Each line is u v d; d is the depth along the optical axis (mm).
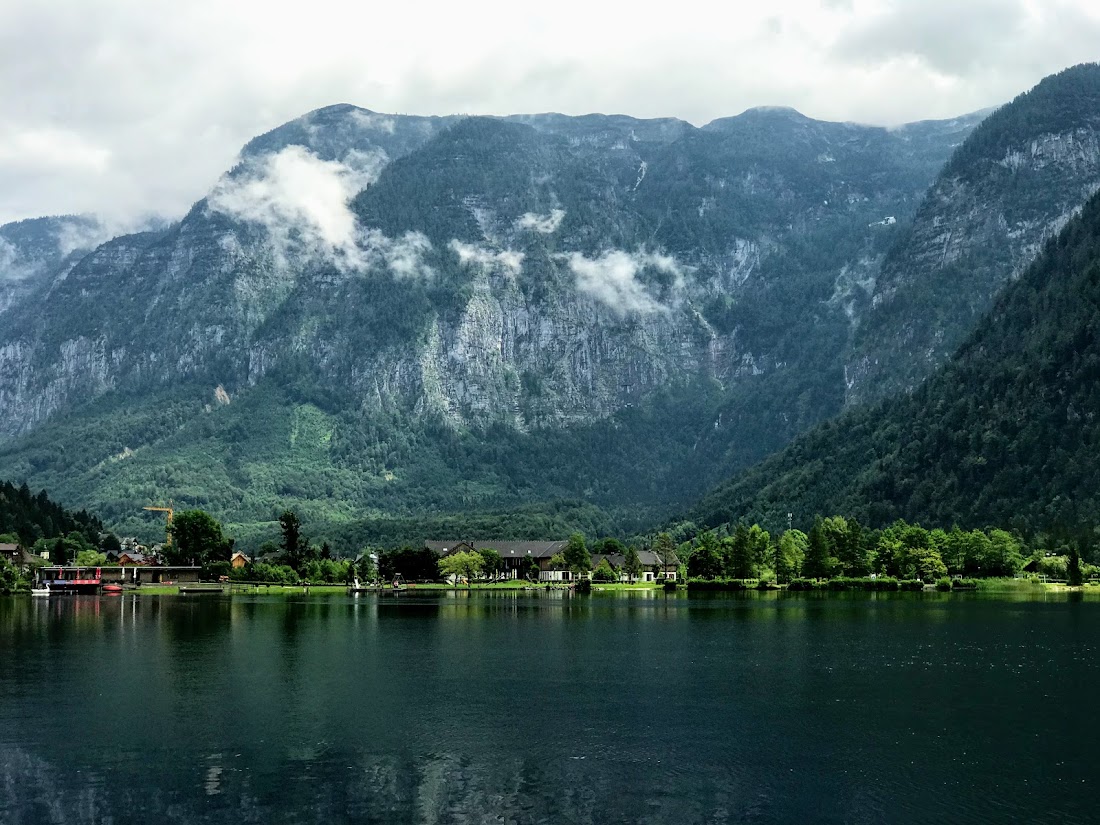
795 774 90312
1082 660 149625
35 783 88438
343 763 94000
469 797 84875
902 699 120500
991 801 83375
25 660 152750
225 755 96312
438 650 164125
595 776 90125
